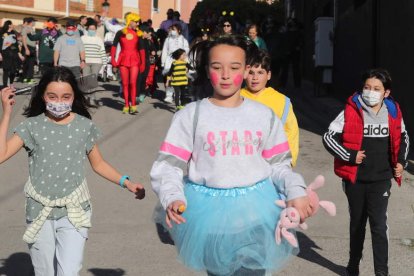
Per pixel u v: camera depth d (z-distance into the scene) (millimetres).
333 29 16359
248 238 3529
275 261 3596
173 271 5562
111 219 7078
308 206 3377
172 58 15289
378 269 5137
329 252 6125
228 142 3562
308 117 14094
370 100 5082
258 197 3578
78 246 4094
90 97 14367
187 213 3592
